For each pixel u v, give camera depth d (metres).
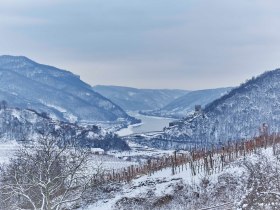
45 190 41.44
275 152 78.44
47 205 41.53
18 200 44.59
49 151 42.28
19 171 42.81
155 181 94.00
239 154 98.81
